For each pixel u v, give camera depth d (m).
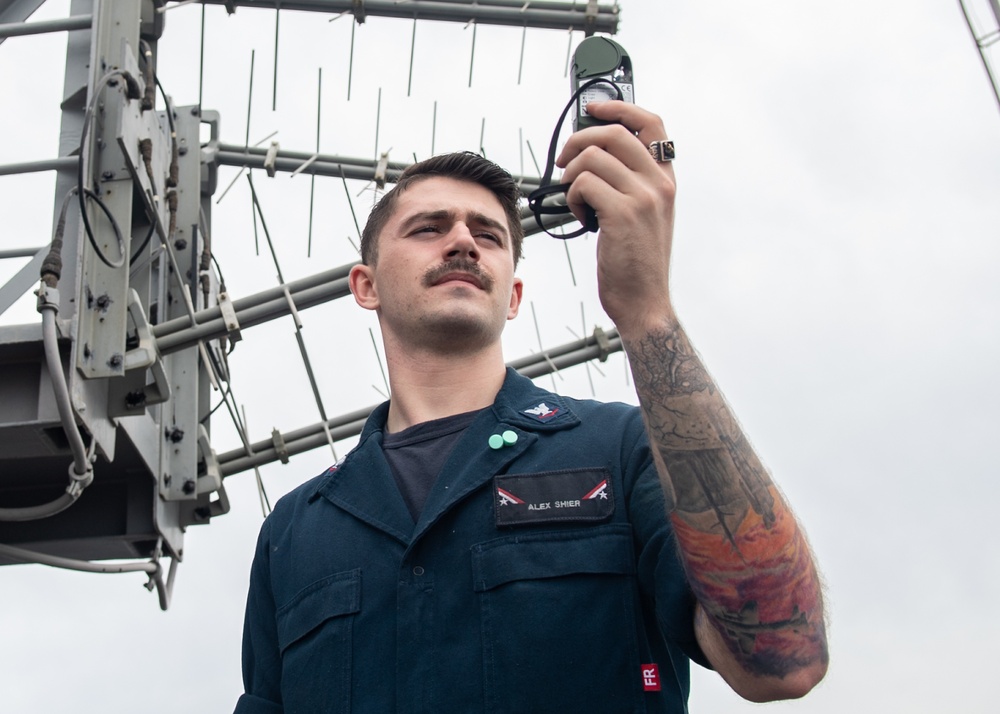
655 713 2.44
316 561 2.73
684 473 2.37
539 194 2.59
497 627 2.46
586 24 6.88
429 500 2.67
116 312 5.68
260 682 2.96
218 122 7.56
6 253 5.86
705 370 2.46
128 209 5.92
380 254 3.19
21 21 6.52
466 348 3.02
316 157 7.17
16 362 5.50
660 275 2.48
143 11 6.70
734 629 2.32
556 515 2.59
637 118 2.63
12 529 6.50
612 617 2.49
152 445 6.52
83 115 6.15
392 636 2.53
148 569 6.37
